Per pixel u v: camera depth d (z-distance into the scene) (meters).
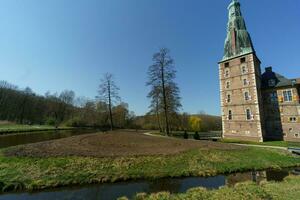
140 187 13.98
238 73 44.91
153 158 19.25
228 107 46.38
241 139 42.81
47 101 99.44
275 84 43.59
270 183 13.30
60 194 12.47
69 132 56.50
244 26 47.41
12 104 88.38
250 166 19.69
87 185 14.16
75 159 17.31
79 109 95.75
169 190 13.40
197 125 75.38
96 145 24.20
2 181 13.34
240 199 9.80
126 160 18.19
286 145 31.64
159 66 42.28
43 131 60.38
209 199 10.16
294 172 18.70
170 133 48.41
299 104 39.59
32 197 11.92
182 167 18.14
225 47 48.97
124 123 74.00
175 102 42.38
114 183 14.74
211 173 17.56
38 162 16.19
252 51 42.88
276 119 42.47
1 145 27.69
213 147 25.30
